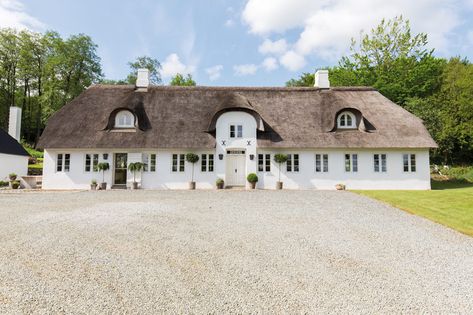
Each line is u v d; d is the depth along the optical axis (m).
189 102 22.19
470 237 7.69
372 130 20.06
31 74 43.44
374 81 36.88
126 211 10.47
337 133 20.11
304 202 12.86
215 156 19.94
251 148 19.97
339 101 21.73
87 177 19.55
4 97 43.53
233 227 8.42
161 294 4.44
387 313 3.99
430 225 8.88
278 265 5.66
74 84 44.19
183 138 19.69
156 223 8.75
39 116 44.44
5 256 6.00
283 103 22.44
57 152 19.52
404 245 7.00
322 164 19.95
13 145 24.27
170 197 14.43
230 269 5.44
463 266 5.75
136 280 4.93
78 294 4.41
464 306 4.21
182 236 7.48
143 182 19.62
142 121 20.47
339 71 39.25
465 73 36.56
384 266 5.70
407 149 19.67
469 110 30.45
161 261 5.80
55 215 9.73
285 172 19.89
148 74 23.66
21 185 20.67
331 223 9.02
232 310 4.00
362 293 4.55
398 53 36.31
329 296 4.44
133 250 6.41
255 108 21.75
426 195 14.98
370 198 14.10
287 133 20.20
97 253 6.20
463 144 29.36
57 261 5.75
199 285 4.77
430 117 27.11
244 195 15.32
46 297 4.31
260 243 6.99
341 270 5.46
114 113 20.19
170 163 19.81
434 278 5.17
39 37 43.25
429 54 36.00
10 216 9.59
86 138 19.38
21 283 4.77
